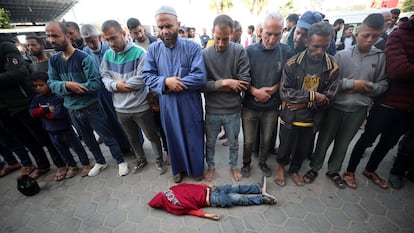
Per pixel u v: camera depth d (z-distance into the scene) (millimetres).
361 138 1962
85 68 1931
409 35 1561
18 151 2484
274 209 1863
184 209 1833
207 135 2137
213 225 1746
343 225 1693
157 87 1693
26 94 2219
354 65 1675
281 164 2186
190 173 2203
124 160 2645
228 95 1869
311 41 1514
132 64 1938
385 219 1729
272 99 1904
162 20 1551
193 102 1856
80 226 1825
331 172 2150
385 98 1752
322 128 1957
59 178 2428
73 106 2053
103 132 2258
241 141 3123
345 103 1732
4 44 1983
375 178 2104
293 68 1701
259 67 1811
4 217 1978
